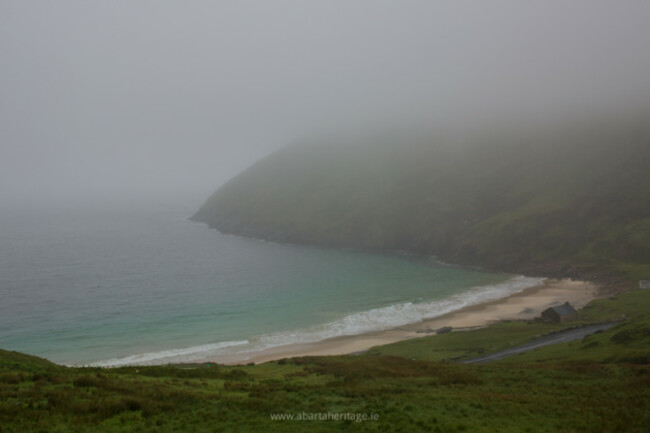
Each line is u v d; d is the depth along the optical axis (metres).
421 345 78.94
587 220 175.12
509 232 180.12
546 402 31.06
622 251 151.00
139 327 101.81
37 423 22.73
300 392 31.88
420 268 170.25
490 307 113.44
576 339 68.31
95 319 107.94
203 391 31.19
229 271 168.38
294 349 85.81
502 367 47.84
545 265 157.38
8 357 39.25
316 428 23.84
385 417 25.58
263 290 138.88
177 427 23.53
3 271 166.75
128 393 28.50
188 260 190.38
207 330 99.62
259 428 23.70
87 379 30.22
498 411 27.95
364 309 116.88
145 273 164.75
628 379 39.53
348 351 82.94
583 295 120.38
